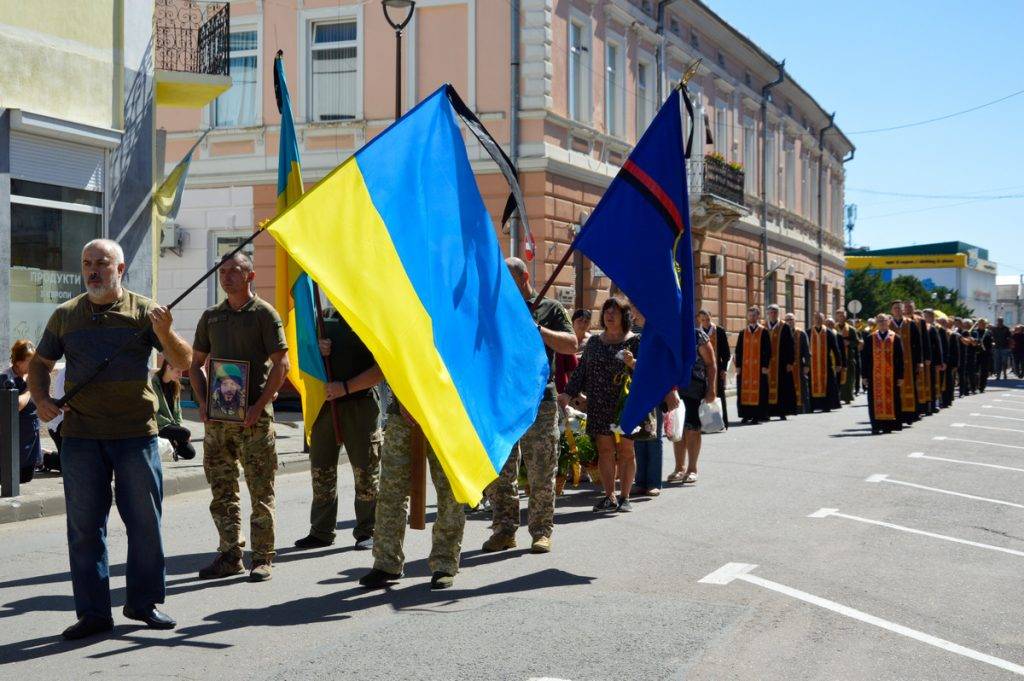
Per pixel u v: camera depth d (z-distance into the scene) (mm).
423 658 5195
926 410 22156
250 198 24250
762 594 6535
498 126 23375
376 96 23828
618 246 7875
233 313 6898
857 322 37625
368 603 6352
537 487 7988
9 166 13984
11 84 13945
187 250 24672
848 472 12656
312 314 8094
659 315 7848
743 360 21094
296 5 24094
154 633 5688
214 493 7082
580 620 5906
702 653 5277
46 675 4961
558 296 23953
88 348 5508
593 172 25547
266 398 6852
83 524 5570
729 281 35812
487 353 6750
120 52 15680
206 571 7059
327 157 23906
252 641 5523
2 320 13805
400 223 6430
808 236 46719
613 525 9055
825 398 24391
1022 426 19641
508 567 7387
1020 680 4969
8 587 6867
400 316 6234
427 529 9062
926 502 10336
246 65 24531
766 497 10648
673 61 31375
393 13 23641
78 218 15148
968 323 32188
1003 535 8656
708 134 8383
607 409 9641
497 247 7070
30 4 14219
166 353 5559
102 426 5559
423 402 6199
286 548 8172
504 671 4977
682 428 11352
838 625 5848
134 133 15953
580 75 25703
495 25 23344
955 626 5879
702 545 8141
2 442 10008
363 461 8055
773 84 40031
